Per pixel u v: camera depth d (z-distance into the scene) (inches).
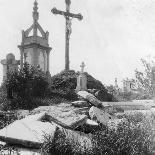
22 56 929.5
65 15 971.3
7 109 516.4
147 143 251.1
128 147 239.6
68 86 851.4
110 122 322.7
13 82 612.7
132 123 281.9
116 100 809.5
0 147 247.1
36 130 263.7
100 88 909.8
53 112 340.2
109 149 237.8
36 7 928.3
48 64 958.4
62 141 243.4
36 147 246.1
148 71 360.2
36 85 657.0
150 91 361.1
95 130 302.0
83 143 262.2
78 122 299.9
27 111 438.6
